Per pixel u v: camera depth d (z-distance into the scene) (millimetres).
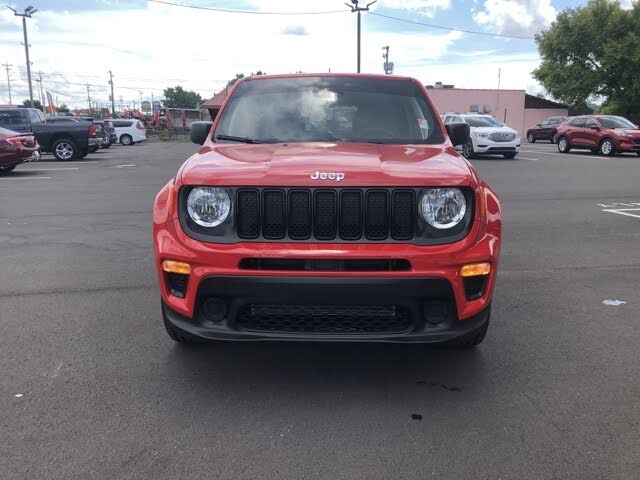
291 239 3098
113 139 35031
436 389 3432
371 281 3006
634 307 4926
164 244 3223
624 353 3957
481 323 3299
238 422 3039
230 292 3082
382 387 3455
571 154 23625
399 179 3092
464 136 4449
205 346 4039
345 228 3105
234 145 4031
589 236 7848
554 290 5406
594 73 42969
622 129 22016
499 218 3436
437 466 2656
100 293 5211
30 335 4207
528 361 3824
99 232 7949
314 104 4426
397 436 2910
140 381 3500
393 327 3180
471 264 3154
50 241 7371
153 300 5020
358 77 4727
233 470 2617
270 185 3076
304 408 3195
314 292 3016
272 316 3180
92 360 3789
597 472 2609
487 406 3225
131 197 11367
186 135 53219
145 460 2688
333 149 3707
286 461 2689
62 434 2902
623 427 2996
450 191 3133
